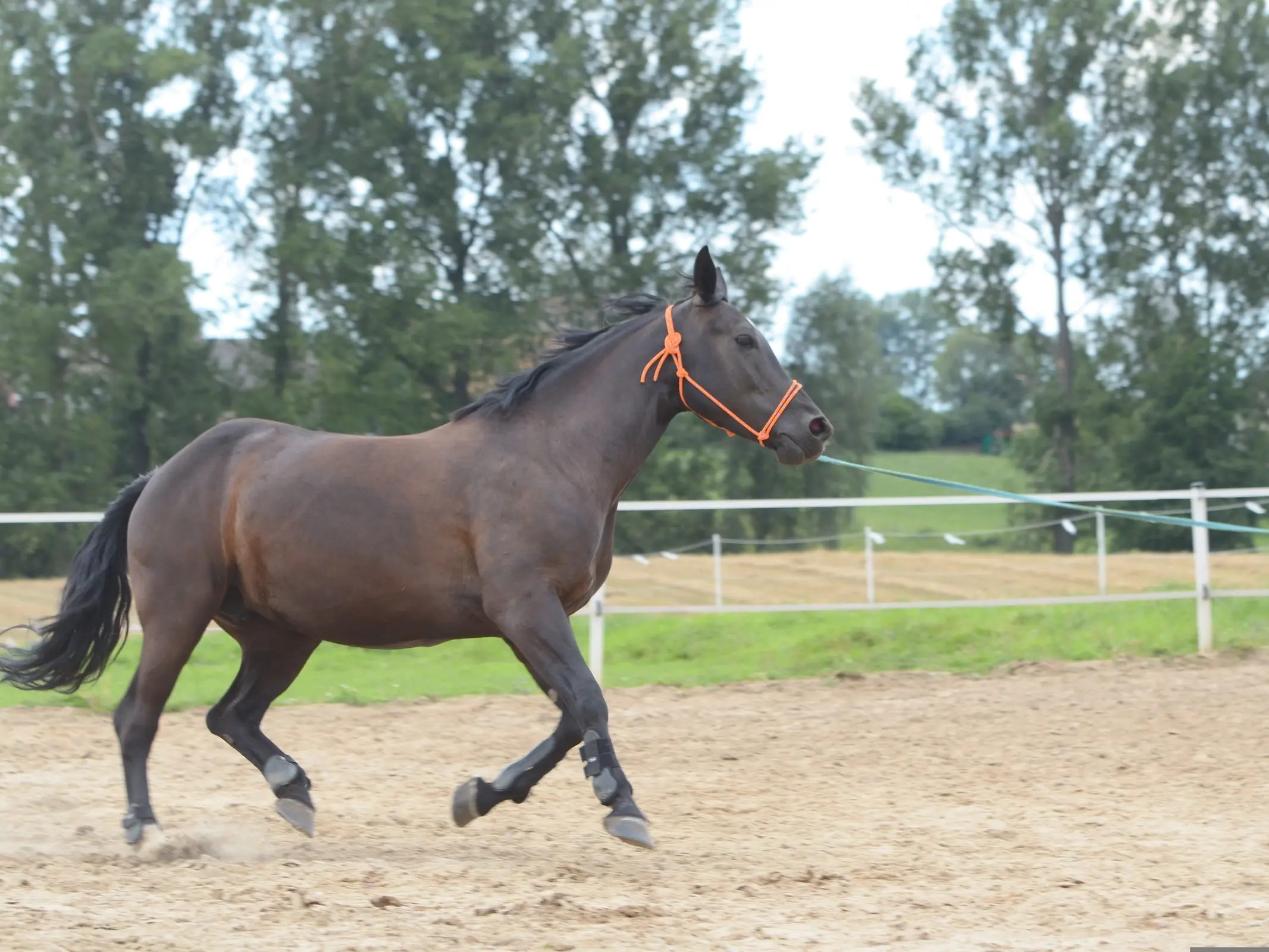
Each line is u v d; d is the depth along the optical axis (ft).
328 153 112.98
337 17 112.06
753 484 123.95
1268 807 22.26
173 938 14.24
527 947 14.01
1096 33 123.65
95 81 106.83
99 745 30.48
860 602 61.36
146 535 20.01
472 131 112.98
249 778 26.71
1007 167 127.03
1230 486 117.08
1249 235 126.62
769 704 35.12
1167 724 30.04
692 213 119.34
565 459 19.31
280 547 19.27
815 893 16.84
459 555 18.94
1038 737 29.30
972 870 18.06
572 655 18.58
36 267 104.06
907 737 29.94
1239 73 124.98
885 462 244.01
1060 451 129.80
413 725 33.12
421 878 17.52
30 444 106.42
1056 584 62.85
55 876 17.74
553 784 26.11
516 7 119.75
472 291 115.24
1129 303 128.47
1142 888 16.94
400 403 105.50
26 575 95.86
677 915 15.57
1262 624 45.24
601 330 20.49
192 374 111.75
